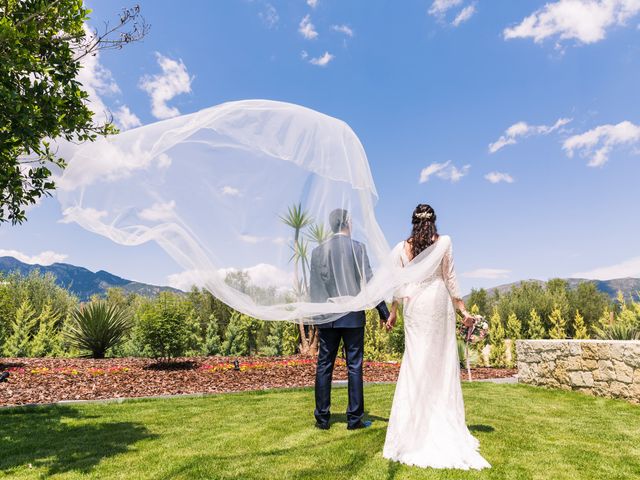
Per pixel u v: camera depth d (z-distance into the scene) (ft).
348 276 8.94
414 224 10.40
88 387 21.03
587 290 85.30
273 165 8.37
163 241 7.91
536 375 22.20
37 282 59.57
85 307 38.88
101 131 11.62
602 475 8.12
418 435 8.98
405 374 9.60
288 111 8.54
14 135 10.42
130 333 44.78
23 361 30.48
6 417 14.46
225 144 8.25
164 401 17.81
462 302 10.27
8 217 11.43
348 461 8.80
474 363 41.81
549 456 9.25
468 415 14.06
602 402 16.85
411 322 9.80
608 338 28.14
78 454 9.87
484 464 8.46
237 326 53.42
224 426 12.70
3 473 8.59
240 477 8.00
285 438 10.85
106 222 7.92
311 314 8.82
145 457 9.53
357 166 8.94
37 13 11.37
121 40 12.42
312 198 8.64
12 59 10.78
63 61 11.87
